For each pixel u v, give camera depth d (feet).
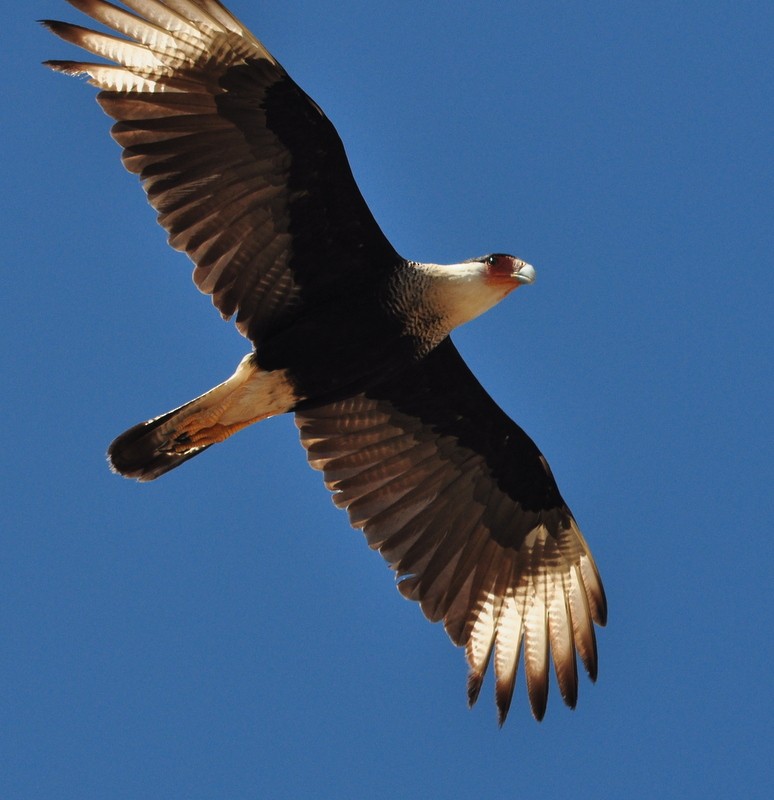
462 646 50.34
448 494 51.26
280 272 45.37
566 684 50.11
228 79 42.80
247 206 44.37
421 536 50.80
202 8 41.93
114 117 42.63
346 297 45.83
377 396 49.65
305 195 44.55
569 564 50.78
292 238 45.06
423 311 46.16
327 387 46.52
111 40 41.98
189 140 43.39
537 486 51.06
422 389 49.83
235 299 45.32
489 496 51.39
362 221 45.21
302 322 45.70
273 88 42.96
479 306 46.21
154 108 42.91
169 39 42.24
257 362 45.70
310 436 49.78
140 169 43.21
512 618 50.67
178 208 43.83
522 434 50.67
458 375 49.83
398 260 46.09
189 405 45.62
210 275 44.86
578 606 50.49
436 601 50.55
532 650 50.34
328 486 49.93
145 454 45.83
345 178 44.42
